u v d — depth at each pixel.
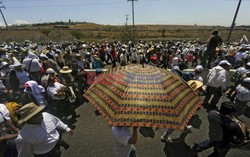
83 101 7.32
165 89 2.66
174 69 6.14
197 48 15.69
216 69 6.00
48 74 5.45
